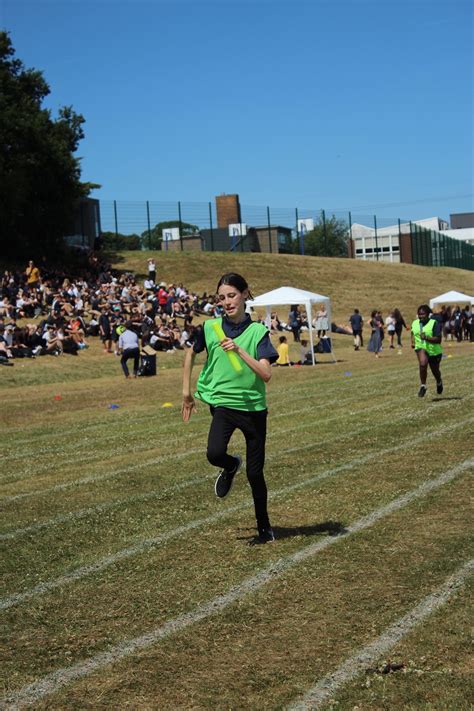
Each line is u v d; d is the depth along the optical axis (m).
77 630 4.72
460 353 30.91
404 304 56.81
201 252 64.38
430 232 79.62
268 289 56.66
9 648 4.50
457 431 10.96
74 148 57.12
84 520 7.35
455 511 6.80
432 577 5.19
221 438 5.97
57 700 3.83
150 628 4.68
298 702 3.68
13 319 34.12
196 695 3.80
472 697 3.62
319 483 8.32
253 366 5.78
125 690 3.90
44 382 25.42
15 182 50.06
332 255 86.31
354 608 4.75
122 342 26.02
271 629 4.53
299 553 5.91
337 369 26.78
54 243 55.28
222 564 5.77
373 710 3.57
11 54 55.94
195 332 6.50
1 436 13.88
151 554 6.16
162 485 8.79
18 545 6.63
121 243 69.94
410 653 4.10
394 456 9.52
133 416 16.02
